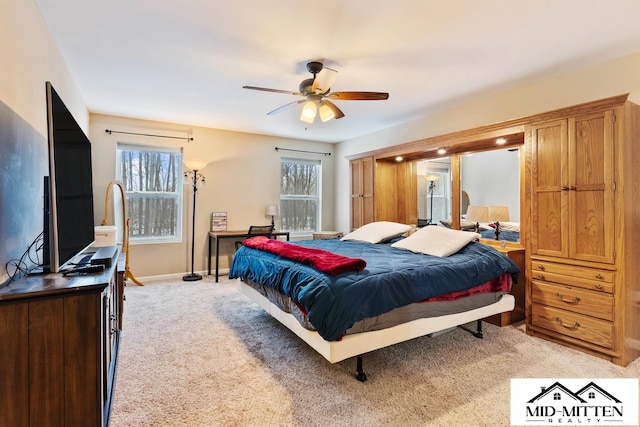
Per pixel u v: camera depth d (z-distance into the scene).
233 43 2.43
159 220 4.85
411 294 2.14
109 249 2.39
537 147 2.76
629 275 2.30
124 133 4.50
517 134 3.08
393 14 2.05
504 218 3.41
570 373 2.16
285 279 2.32
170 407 1.77
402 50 2.53
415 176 4.50
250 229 4.94
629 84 2.57
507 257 2.82
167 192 4.89
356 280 2.00
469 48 2.49
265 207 5.65
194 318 3.15
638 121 2.42
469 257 2.71
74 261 1.84
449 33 2.28
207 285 4.41
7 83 1.53
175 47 2.50
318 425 1.64
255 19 2.12
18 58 1.68
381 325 2.03
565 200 2.57
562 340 2.59
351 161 5.15
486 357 2.38
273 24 2.18
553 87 3.04
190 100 3.76
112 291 2.04
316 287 1.97
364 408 1.78
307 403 1.82
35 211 1.96
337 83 3.20
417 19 2.10
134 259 4.64
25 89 1.79
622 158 2.27
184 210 4.96
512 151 3.36
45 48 2.16
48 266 1.53
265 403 1.82
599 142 2.38
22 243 1.71
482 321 3.12
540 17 2.07
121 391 1.92
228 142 5.28
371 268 2.25
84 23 2.17
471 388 1.98
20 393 1.22
